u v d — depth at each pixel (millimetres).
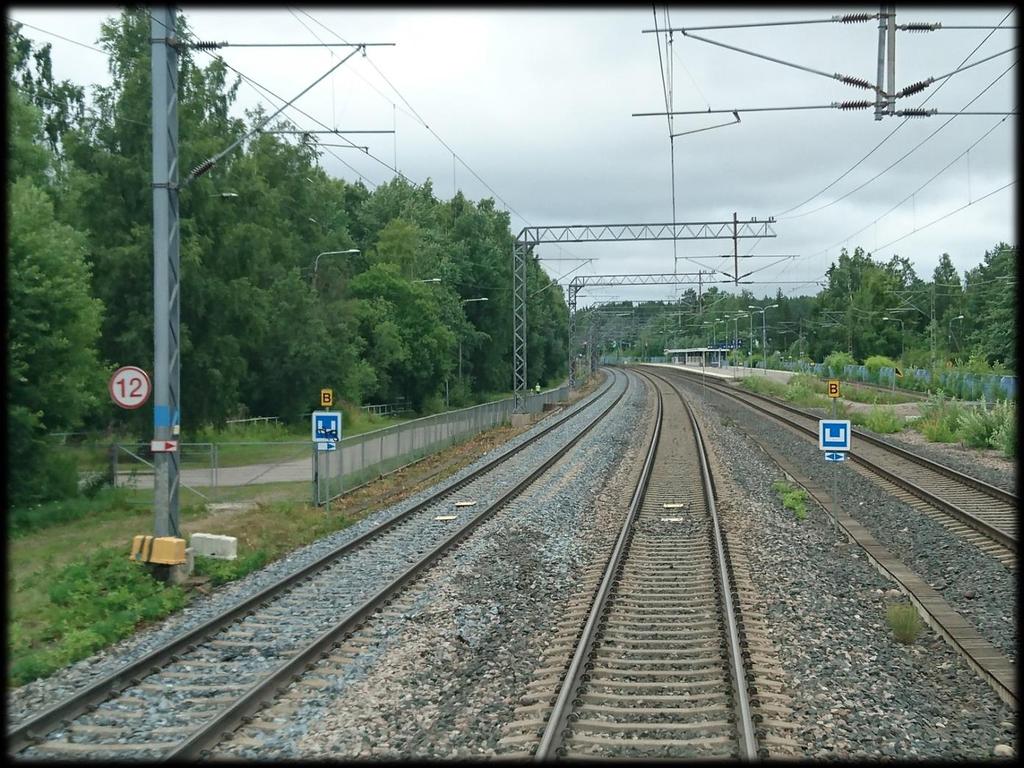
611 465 31219
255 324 39781
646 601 13148
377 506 24062
